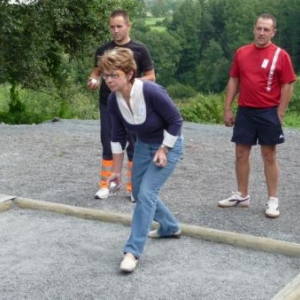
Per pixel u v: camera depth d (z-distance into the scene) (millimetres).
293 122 22781
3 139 11227
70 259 4664
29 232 5316
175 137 4344
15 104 19812
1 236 5203
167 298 3953
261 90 5492
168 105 4270
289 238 5191
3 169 8117
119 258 4695
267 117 5531
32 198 6504
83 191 6816
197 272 4410
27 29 17891
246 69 5543
